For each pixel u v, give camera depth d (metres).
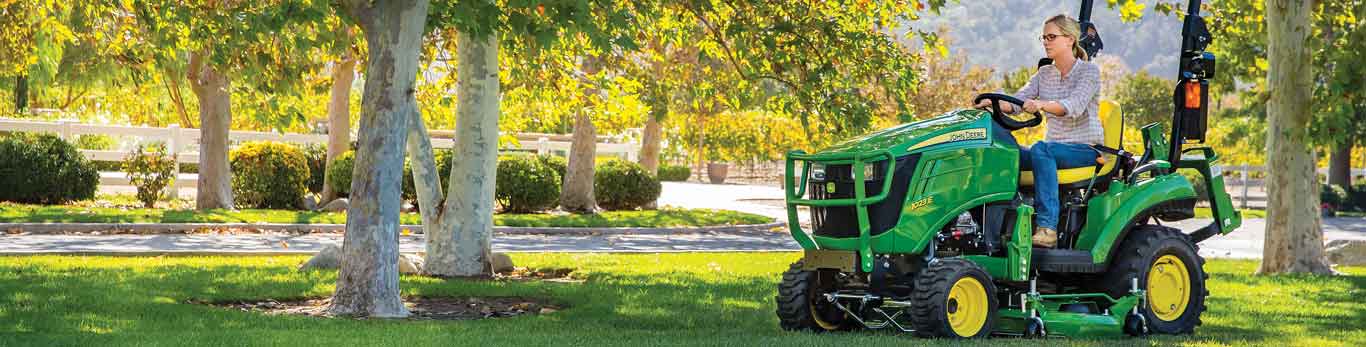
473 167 15.21
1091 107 8.95
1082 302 9.13
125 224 22.00
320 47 15.66
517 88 18.72
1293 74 17.12
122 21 20.56
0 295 10.74
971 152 8.50
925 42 15.18
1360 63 16.20
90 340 7.93
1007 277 8.72
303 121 17.91
